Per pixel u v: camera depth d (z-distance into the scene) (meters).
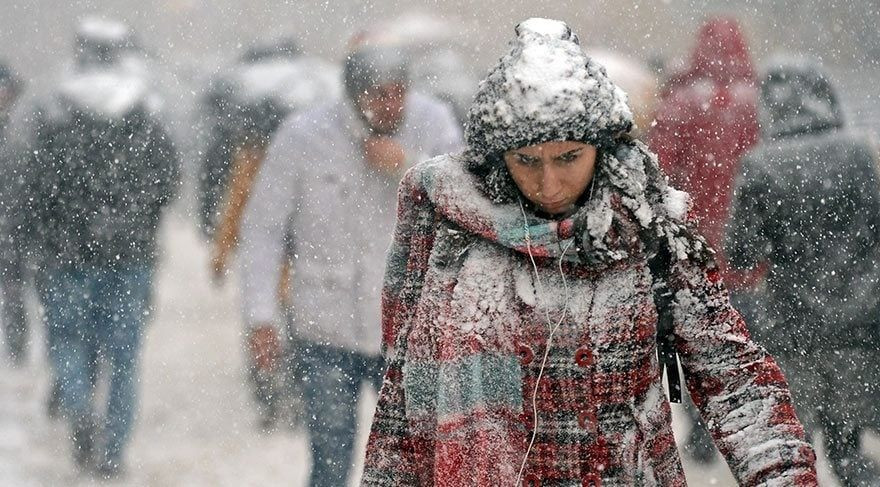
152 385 21.03
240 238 14.69
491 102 7.88
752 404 8.06
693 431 17.47
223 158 27.23
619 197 7.91
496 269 8.12
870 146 16.33
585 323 7.98
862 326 16.25
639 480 8.04
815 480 7.99
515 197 8.08
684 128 19.45
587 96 7.74
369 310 14.30
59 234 18.77
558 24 8.08
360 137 14.31
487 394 8.09
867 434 18.44
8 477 17.38
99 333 18.38
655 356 8.12
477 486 8.08
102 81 19.45
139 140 19.16
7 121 20.53
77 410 18.06
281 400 18.73
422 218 8.45
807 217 16.25
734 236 16.56
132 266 18.73
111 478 17.52
